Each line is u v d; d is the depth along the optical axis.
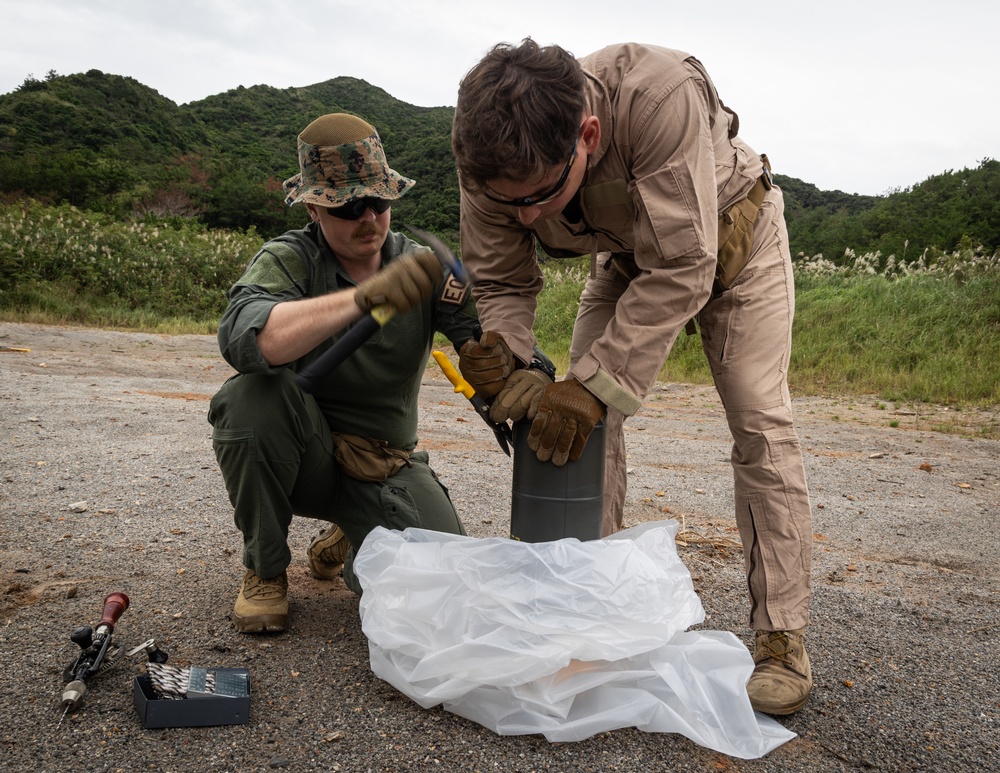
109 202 37.66
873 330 10.02
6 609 2.31
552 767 1.60
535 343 2.09
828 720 1.88
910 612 2.61
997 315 9.80
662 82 1.77
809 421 6.98
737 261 1.99
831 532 3.62
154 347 11.56
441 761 1.60
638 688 1.76
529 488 1.89
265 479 2.12
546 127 1.58
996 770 1.69
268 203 44.22
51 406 5.76
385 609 1.80
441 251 1.76
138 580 2.59
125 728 1.68
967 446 5.88
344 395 2.29
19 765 1.53
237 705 1.71
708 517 3.77
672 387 9.18
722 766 1.65
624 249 2.06
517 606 1.66
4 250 16.08
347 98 112.31
